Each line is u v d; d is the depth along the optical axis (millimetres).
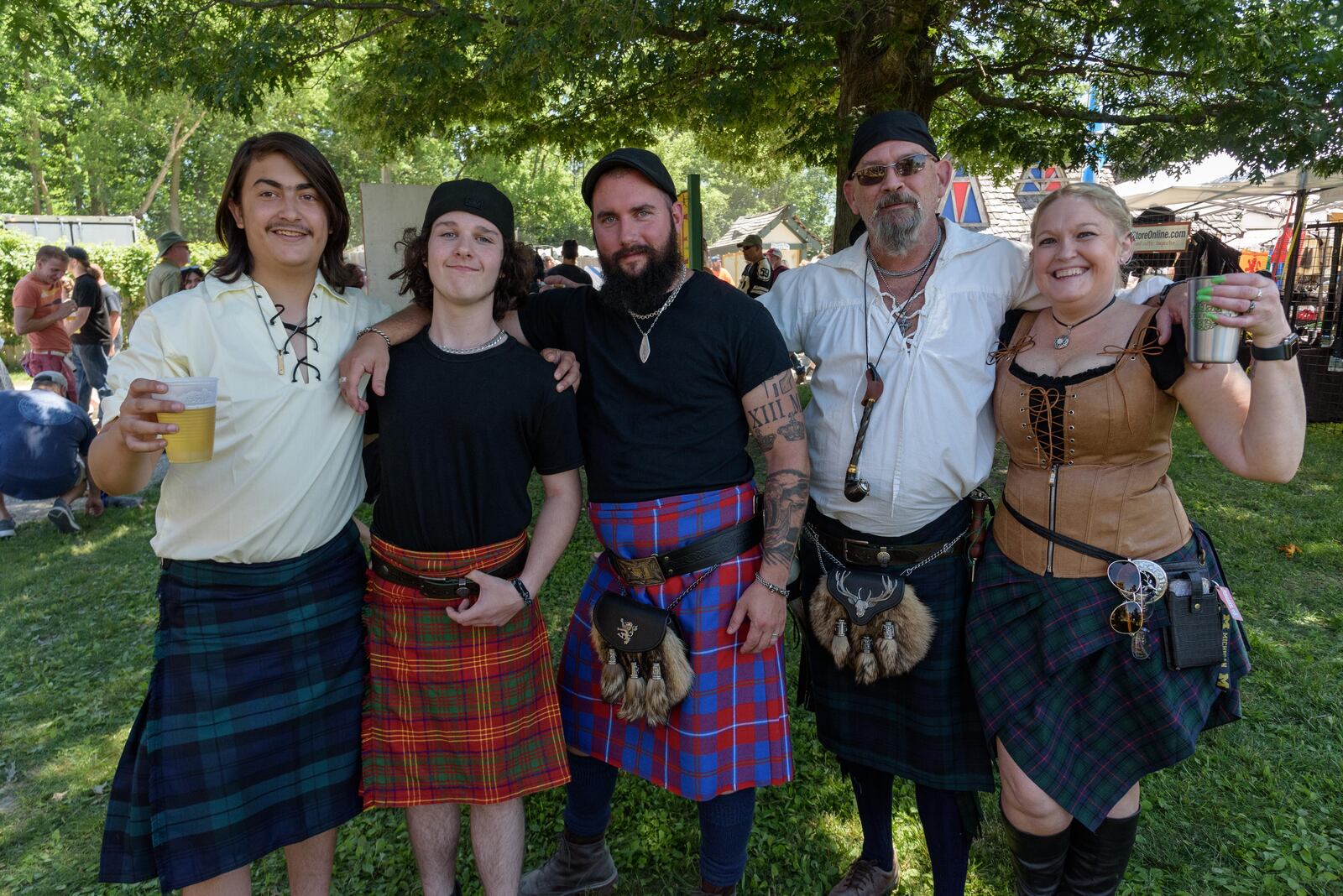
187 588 1684
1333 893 2082
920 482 1849
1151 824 2359
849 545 1966
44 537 5406
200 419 1497
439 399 1689
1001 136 6234
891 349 1862
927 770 1913
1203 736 2756
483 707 1789
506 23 4484
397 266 5957
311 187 1674
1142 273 7312
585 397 1911
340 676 1813
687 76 6164
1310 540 4527
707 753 1833
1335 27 4039
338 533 1840
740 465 1897
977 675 1828
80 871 2381
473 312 1747
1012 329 1873
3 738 3100
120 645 3840
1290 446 1505
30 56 5305
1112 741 1695
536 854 2355
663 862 2297
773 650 1933
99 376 7406
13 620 4148
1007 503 1859
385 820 2486
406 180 28797
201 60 5078
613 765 2020
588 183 1815
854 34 4961
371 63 6293
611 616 1838
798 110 6078
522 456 1767
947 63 6180
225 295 1666
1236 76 4211
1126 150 5703
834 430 1943
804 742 2855
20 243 15102
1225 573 4113
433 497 1724
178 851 1602
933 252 1882
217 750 1650
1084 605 1706
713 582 1849
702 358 1801
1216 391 1586
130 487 1651
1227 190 9438
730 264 22969
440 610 1768
